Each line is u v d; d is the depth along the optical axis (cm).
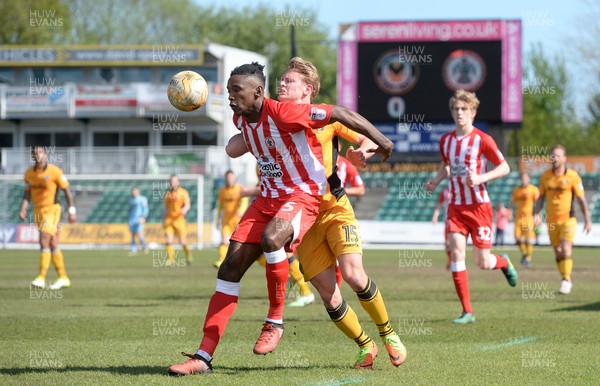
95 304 3256
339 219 1728
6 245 9494
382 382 1598
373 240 9575
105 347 2097
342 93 9594
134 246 7981
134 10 16288
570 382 1609
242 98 1638
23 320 2695
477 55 9412
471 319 2628
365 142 1766
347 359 1905
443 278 4738
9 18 13950
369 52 9544
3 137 12012
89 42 15900
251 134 1680
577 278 4731
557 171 3756
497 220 8675
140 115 11206
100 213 10000
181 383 1570
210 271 5403
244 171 10169
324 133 1747
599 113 15925
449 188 2811
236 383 1573
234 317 2808
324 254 1752
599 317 2764
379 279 4662
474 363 1839
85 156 10256
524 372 1720
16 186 10112
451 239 2741
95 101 11256
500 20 9369
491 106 9425
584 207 3800
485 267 2838
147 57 11506
